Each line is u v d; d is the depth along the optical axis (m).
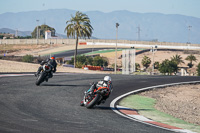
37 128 20.28
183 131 23.95
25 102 32.72
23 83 48.97
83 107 32.56
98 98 30.97
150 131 22.42
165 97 51.09
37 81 46.75
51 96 38.78
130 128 22.94
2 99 33.31
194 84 72.00
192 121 30.97
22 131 19.11
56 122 23.03
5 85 45.28
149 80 72.00
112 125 23.62
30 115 25.39
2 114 24.53
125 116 29.23
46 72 46.34
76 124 22.84
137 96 48.53
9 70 84.50
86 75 72.69
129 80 68.81
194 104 47.03
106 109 32.88
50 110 29.03
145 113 33.41
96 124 23.50
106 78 31.52
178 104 44.97
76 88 48.31
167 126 25.84
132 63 188.12
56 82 54.38
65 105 33.03
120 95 46.94
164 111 36.38
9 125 20.47
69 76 67.06
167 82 70.50
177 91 59.53
